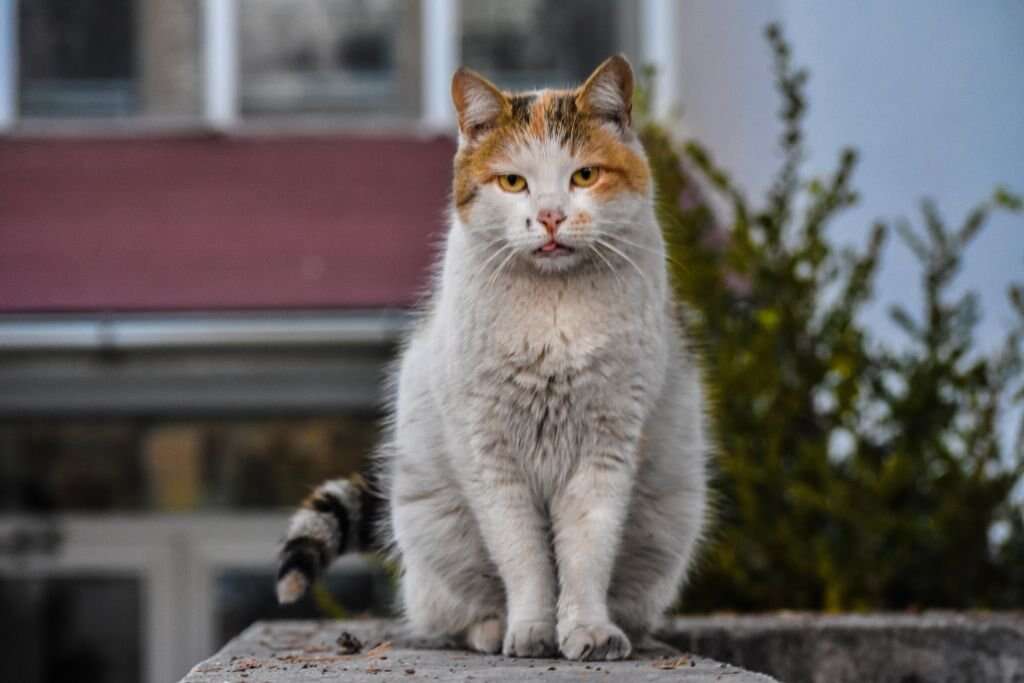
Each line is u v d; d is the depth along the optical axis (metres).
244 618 10.47
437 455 5.17
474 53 11.25
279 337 9.43
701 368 6.33
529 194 4.84
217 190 10.66
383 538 5.64
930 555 7.40
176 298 9.65
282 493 10.45
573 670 4.45
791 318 7.53
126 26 11.18
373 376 9.60
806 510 7.32
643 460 5.15
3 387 9.58
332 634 5.79
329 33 11.27
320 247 10.10
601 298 4.83
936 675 5.96
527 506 4.98
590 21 11.23
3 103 11.09
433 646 5.39
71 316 9.44
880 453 7.55
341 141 11.11
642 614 5.41
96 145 11.04
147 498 10.53
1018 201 8.06
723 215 10.38
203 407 9.66
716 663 4.63
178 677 10.46
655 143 7.66
